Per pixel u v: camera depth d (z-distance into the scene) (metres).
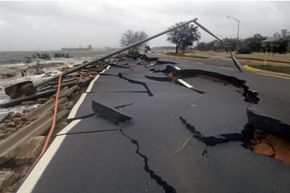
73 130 6.23
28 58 79.12
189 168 4.33
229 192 3.68
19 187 3.87
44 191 3.71
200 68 18.03
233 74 15.50
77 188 3.77
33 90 14.08
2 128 8.10
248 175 4.14
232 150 5.07
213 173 4.18
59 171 4.25
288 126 5.19
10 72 39.66
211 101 9.16
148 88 12.22
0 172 4.24
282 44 68.19
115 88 12.48
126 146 5.25
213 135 5.48
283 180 4.01
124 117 6.74
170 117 7.16
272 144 5.28
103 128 6.36
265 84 12.70
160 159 4.66
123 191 3.69
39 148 5.20
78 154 4.89
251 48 75.62
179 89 11.98
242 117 6.81
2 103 13.10
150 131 6.08
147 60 34.53
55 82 15.81
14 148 5.21
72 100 10.58
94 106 7.73
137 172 4.21
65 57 110.81
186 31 73.00
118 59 39.84
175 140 5.52
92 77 16.77
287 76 18.06
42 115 8.21
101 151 5.02
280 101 8.66
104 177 4.06
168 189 3.77
